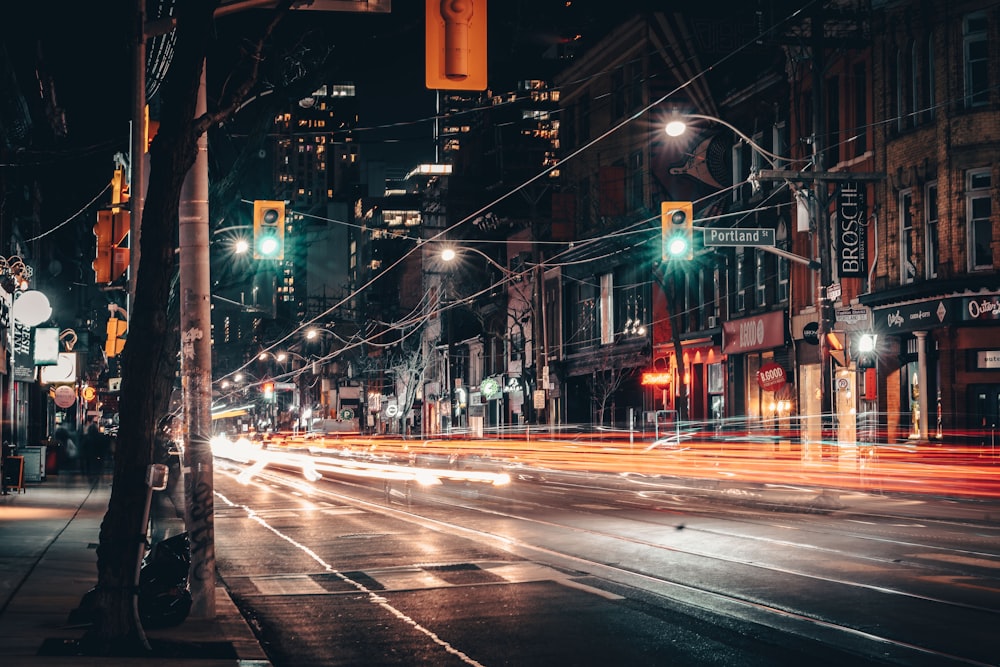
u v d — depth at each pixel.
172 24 19.88
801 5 43.84
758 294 49.12
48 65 43.78
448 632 10.91
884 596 12.45
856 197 39.91
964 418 36.22
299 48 13.88
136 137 20.08
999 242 35.69
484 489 33.91
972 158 36.31
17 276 32.78
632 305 62.44
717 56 53.44
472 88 10.93
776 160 46.97
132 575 9.78
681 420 52.97
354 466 56.38
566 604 12.44
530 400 73.75
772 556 16.12
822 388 31.34
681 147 56.94
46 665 8.78
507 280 81.69
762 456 44.69
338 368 159.50
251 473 51.53
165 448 21.03
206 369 12.02
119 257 20.73
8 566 14.98
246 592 13.81
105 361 68.62
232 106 10.30
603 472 43.97
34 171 44.53
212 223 19.69
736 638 10.33
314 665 9.51
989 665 9.01
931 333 37.69
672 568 15.09
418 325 115.25
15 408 42.22
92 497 28.95
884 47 40.03
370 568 15.83
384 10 12.14
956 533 19.27
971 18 36.81
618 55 63.50
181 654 9.59
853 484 33.12
